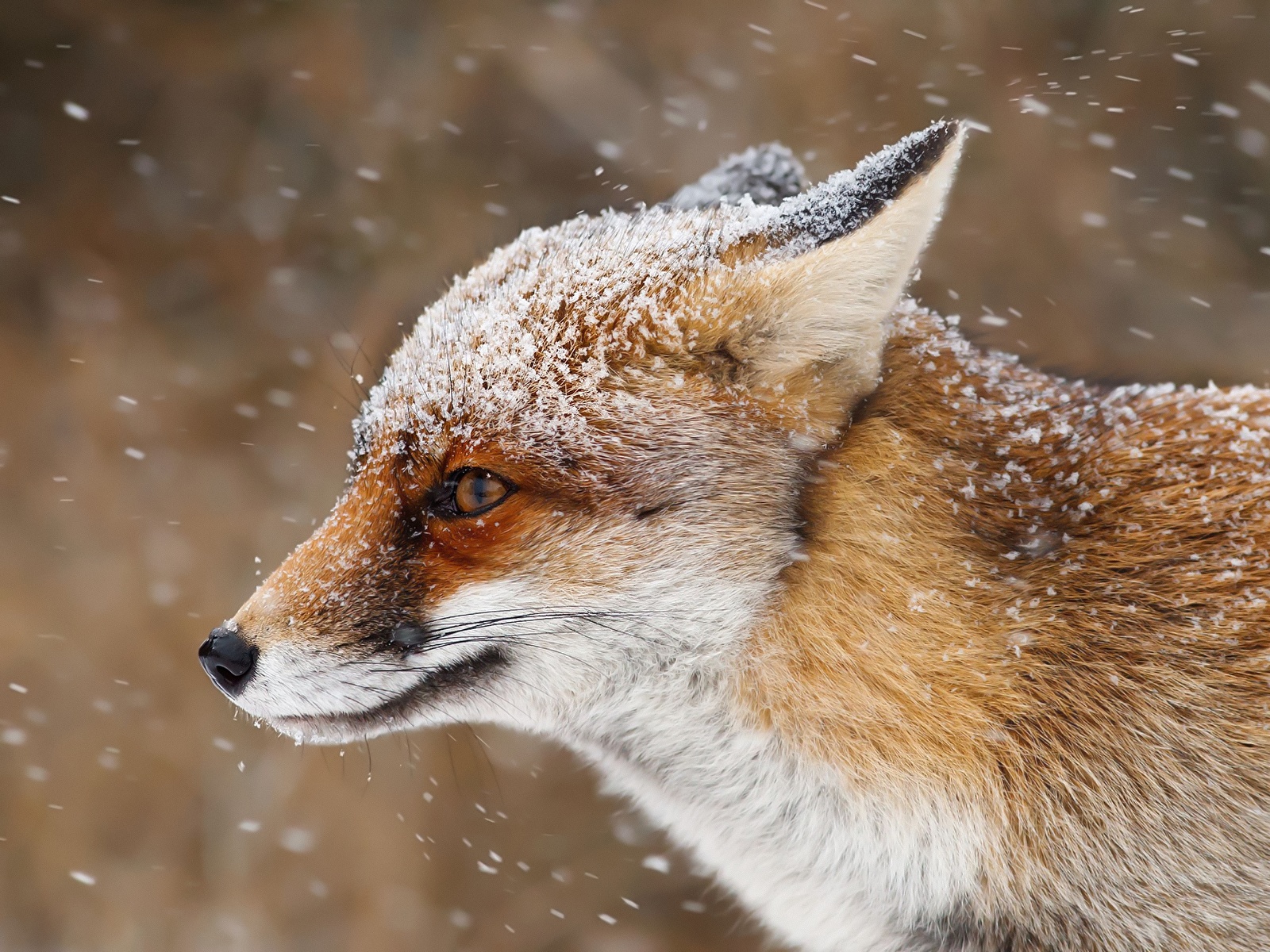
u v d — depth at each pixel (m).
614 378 5.16
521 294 5.40
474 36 18.58
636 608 5.25
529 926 14.11
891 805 5.27
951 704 5.11
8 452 17.27
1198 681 4.96
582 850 14.52
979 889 5.18
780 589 5.25
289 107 19.11
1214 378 14.48
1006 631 5.10
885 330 5.21
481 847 14.46
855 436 5.27
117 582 15.98
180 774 14.83
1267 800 4.84
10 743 14.87
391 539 5.40
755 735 5.46
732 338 5.12
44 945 13.93
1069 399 5.78
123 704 15.23
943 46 17.19
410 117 18.58
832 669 5.23
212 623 15.70
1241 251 17.33
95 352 17.91
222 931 13.77
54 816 14.51
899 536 5.20
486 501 5.23
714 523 5.20
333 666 5.38
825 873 5.73
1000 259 16.97
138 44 19.36
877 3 17.30
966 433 5.42
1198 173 17.44
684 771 5.80
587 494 5.16
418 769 14.56
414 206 18.28
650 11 18.33
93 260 18.80
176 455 17.11
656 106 18.09
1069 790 5.01
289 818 14.31
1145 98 17.30
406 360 5.64
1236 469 5.34
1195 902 4.91
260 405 17.45
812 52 17.44
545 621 5.28
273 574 5.68
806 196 5.47
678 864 14.48
